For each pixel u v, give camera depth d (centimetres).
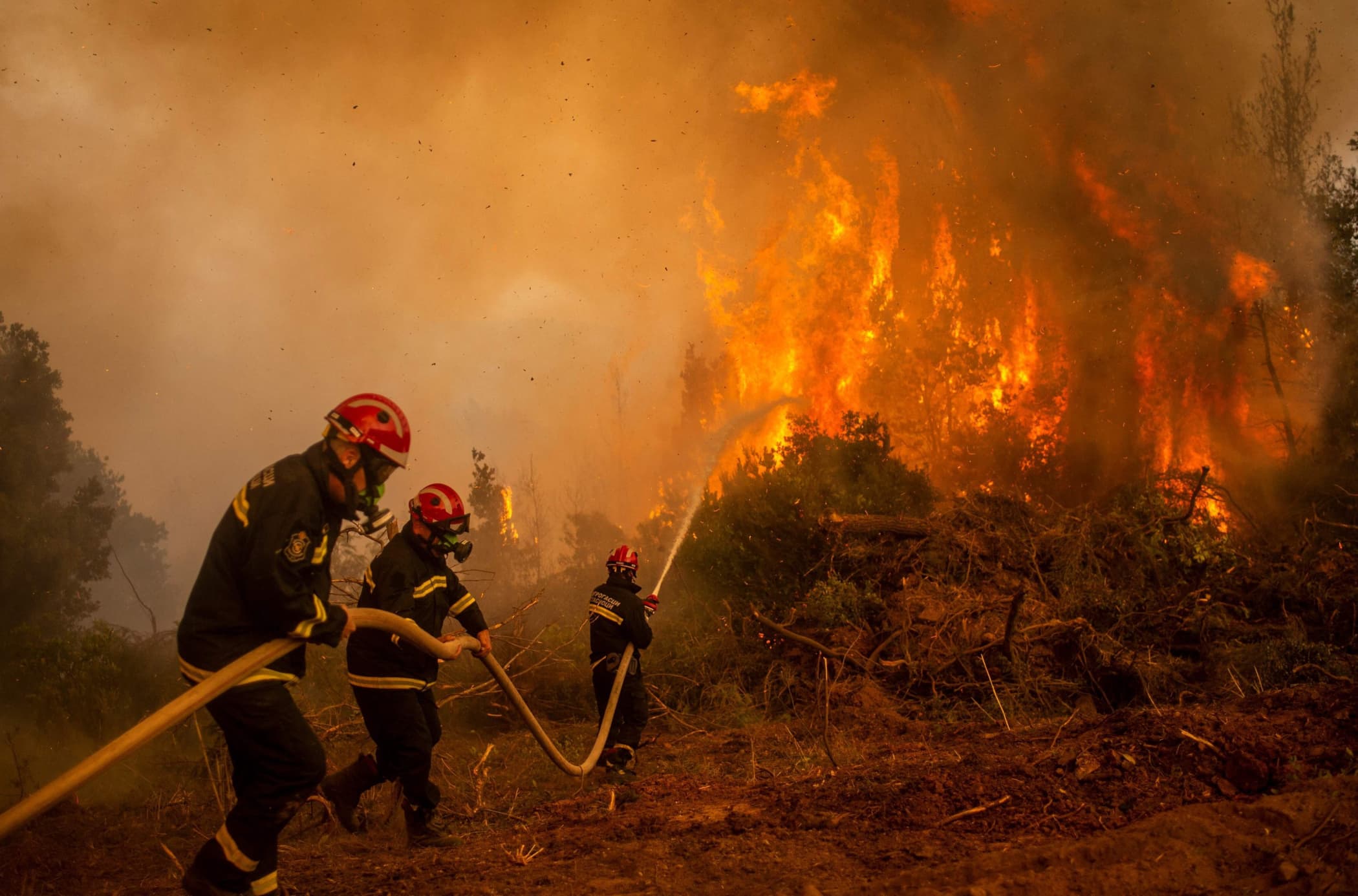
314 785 388
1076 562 1014
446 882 433
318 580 392
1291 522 1330
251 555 365
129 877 518
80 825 632
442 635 546
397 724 521
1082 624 879
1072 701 842
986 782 474
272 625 375
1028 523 1095
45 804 296
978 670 882
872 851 410
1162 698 818
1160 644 927
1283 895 296
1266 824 350
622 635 678
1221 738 441
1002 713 772
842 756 658
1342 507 1368
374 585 530
